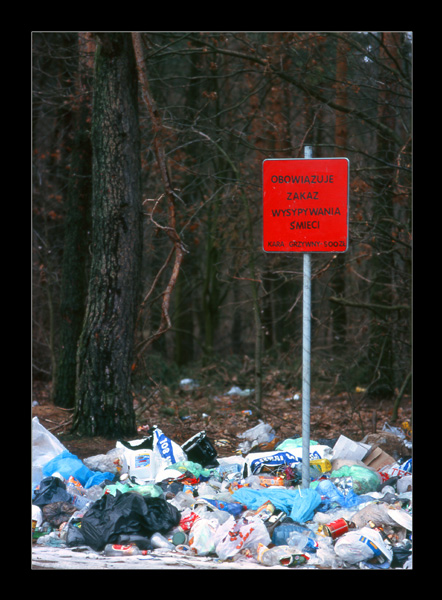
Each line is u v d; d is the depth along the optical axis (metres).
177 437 10.06
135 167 9.50
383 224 12.87
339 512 5.75
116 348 9.32
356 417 12.16
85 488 6.65
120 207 9.37
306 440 6.02
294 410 13.23
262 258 16.66
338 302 12.53
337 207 5.91
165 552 5.21
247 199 13.42
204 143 13.21
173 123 12.73
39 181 15.40
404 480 6.67
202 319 27.83
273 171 5.97
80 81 12.97
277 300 18.98
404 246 12.77
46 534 5.61
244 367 17.77
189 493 6.22
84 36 12.55
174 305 22.77
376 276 13.45
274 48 13.35
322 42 12.52
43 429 7.55
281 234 5.97
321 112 14.09
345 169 5.91
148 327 12.88
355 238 11.86
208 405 13.27
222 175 16.50
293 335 16.78
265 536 5.23
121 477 6.75
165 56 13.17
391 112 13.31
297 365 16.14
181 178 14.84
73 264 12.87
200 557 5.16
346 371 14.15
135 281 9.50
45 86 15.09
